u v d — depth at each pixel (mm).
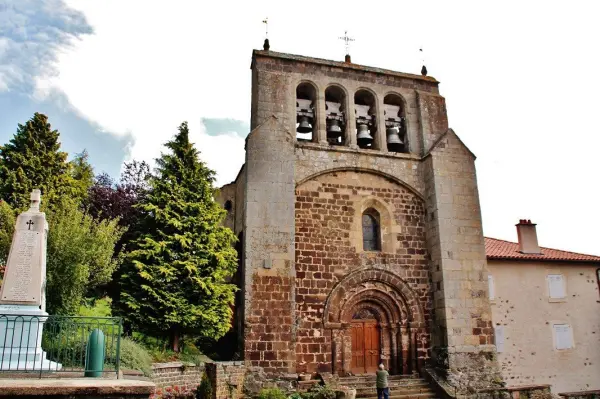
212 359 18547
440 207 20328
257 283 17703
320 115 20953
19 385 7574
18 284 10852
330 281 19031
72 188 18719
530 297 24156
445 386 17969
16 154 17922
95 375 9844
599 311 24969
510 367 22812
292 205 18891
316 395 15953
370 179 20812
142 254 16406
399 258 20219
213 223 17766
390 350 19453
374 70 22312
